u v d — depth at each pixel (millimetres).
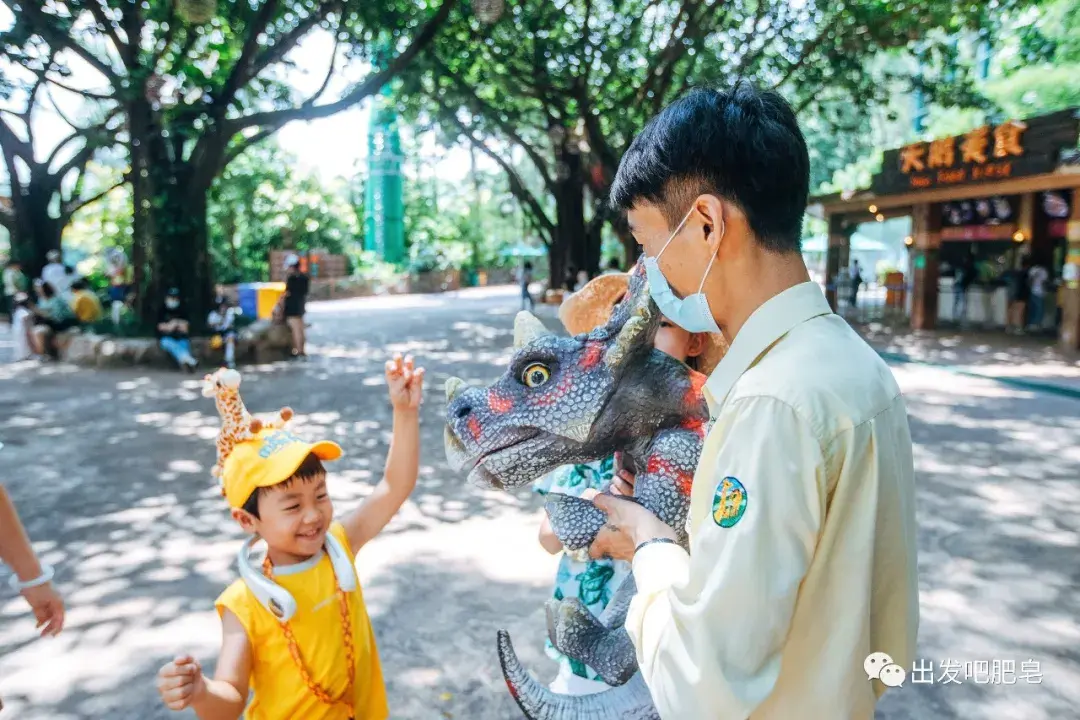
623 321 1657
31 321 12656
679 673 1074
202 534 4910
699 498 1204
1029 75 19969
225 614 1846
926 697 3139
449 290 34844
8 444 7070
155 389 9930
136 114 11648
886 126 35812
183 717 3043
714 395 1242
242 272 27469
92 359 12031
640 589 1252
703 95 1225
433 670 3359
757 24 14258
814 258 32750
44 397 9359
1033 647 3506
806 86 16031
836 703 1093
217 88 11633
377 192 34125
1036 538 4773
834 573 1086
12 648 3547
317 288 28891
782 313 1189
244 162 26984
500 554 4598
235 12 10773
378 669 2088
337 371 11438
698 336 1841
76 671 3359
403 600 4012
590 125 15188
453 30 13422
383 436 7379
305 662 1854
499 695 3178
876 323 17828
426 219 37062
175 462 6496
